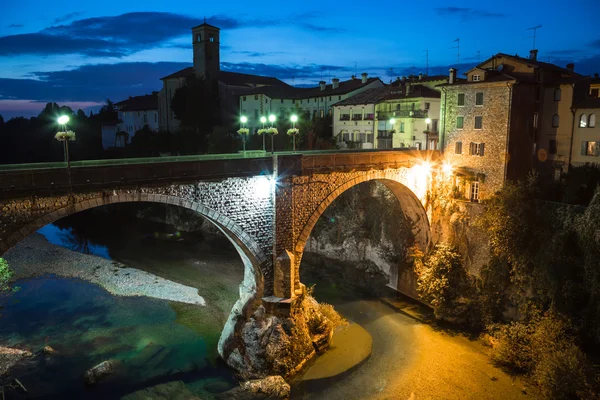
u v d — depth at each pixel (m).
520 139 41.94
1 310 40.44
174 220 69.12
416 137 57.75
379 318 39.88
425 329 37.84
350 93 72.19
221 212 30.41
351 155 37.22
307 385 29.94
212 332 36.78
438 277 40.31
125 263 53.28
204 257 55.53
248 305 33.38
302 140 67.75
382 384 30.16
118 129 101.12
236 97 84.88
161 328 37.28
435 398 28.73
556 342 30.05
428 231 44.88
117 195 26.25
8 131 102.19
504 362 32.19
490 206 38.69
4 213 22.88
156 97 101.12
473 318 37.69
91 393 28.44
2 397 27.69
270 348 30.77
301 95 80.00
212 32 86.94
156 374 30.59
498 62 45.16
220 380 30.25
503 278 37.00
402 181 41.91
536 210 35.81
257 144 68.31
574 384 26.81
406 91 60.94
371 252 49.97
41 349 33.56
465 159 43.75
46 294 44.12
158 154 82.25
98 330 36.75
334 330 37.44
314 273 51.00
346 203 52.84
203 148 75.44
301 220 34.53
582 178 38.31
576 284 30.97
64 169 24.30
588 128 40.59
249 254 32.28
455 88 43.94
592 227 30.44
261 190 32.06
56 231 67.81
